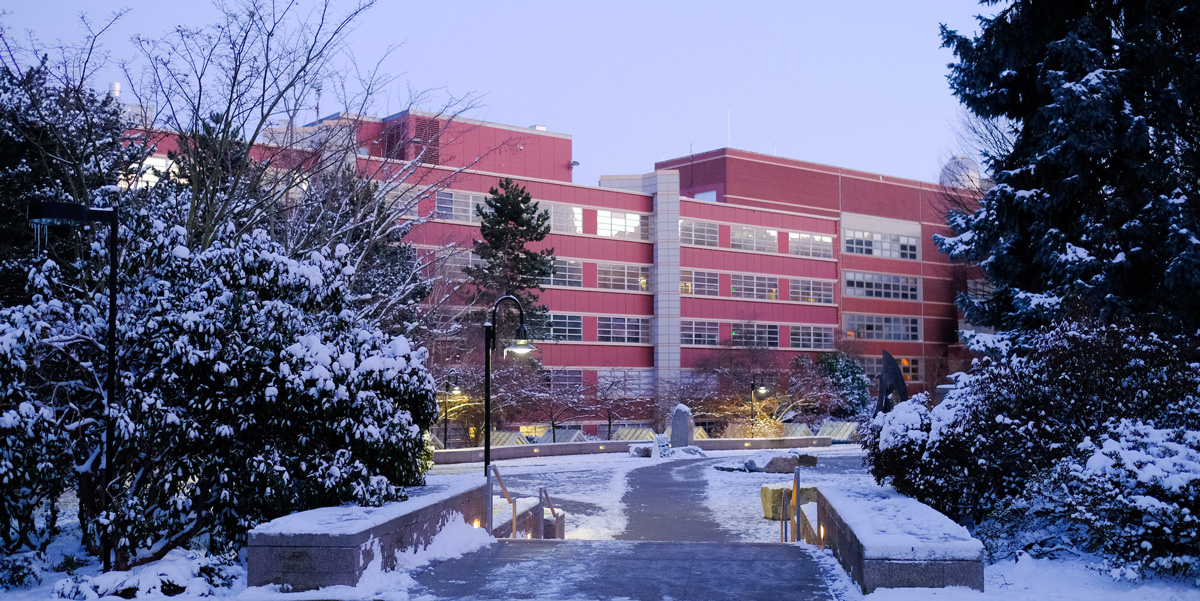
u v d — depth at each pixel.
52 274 12.32
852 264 79.56
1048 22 20.11
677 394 63.91
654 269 69.44
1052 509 11.11
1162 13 19.44
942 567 8.96
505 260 51.19
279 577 9.43
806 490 21.05
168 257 12.34
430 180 51.59
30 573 10.37
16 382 10.80
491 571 10.48
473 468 35.00
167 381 11.37
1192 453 10.20
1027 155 21.19
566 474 33.03
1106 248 18.92
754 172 77.88
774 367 65.50
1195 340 14.90
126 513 10.59
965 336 21.08
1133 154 19.03
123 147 22.06
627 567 10.61
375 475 12.25
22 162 19.45
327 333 12.74
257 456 11.38
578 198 66.94
